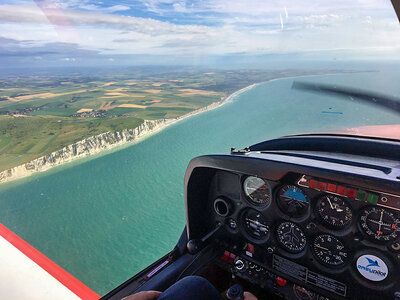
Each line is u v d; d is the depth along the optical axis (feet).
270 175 5.12
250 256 6.25
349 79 7.66
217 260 6.53
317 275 5.41
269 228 5.75
